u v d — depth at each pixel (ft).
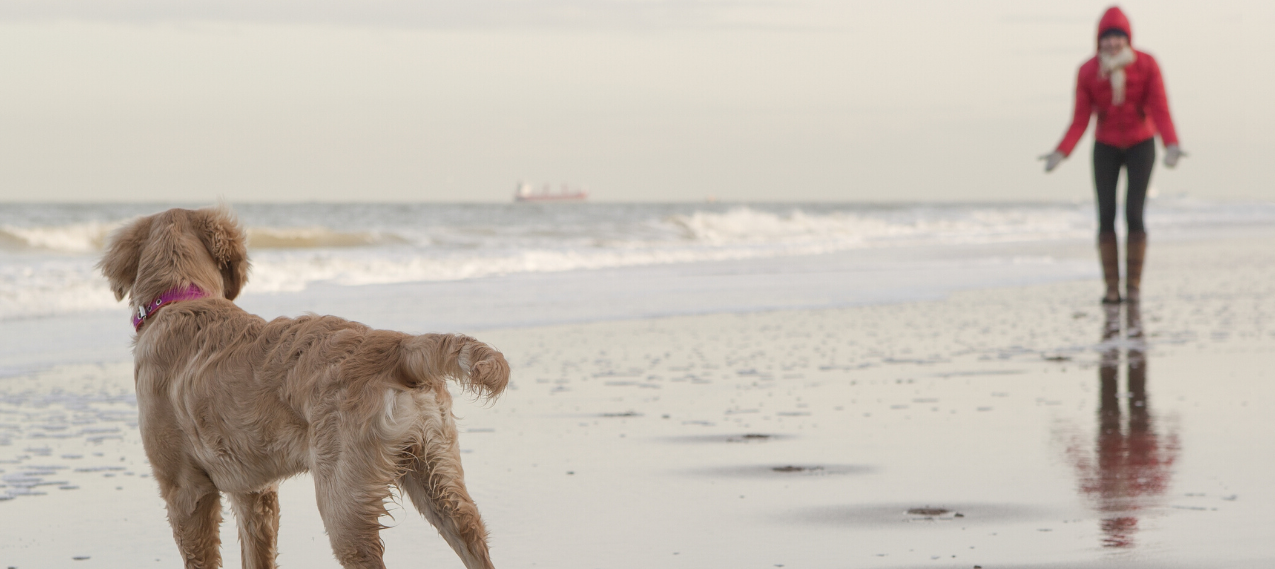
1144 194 42.04
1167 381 25.81
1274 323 36.76
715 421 22.00
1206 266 64.85
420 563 13.78
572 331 35.32
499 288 47.16
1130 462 18.17
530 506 16.05
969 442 19.92
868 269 61.05
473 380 10.81
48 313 37.32
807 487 17.04
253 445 12.00
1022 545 13.99
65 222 116.06
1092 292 48.70
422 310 38.60
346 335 11.82
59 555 14.03
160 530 15.15
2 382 25.68
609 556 13.84
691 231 97.60
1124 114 41.32
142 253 14.12
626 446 19.86
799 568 13.32
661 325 37.17
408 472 11.57
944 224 124.77
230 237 14.56
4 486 17.11
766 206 249.75
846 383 26.40
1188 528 14.53
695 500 16.34
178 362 12.69
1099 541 14.07
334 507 11.21
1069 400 23.77
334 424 11.27
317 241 75.72
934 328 36.63
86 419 21.94
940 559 13.52
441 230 86.17
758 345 32.76
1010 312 41.11
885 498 16.35
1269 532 14.32
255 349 12.22
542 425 21.70
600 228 94.53
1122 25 40.78
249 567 13.06
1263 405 22.79
